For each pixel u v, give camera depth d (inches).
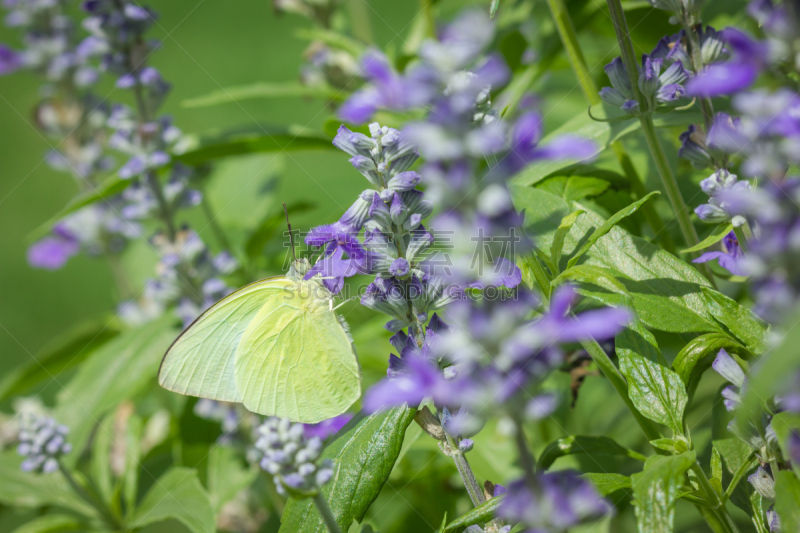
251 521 18.9
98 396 18.3
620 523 17.1
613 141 16.7
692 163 16.1
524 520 13.7
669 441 15.7
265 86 18.7
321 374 17.4
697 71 16.0
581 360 17.0
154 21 18.5
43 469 17.6
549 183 17.1
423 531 17.9
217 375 17.5
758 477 15.6
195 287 18.5
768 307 14.5
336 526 15.6
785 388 13.6
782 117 15.0
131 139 18.5
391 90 13.9
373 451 15.9
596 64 18.1
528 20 19.0
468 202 13.1
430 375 12.9
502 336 12.4
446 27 19.0
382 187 16.0
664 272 16.1
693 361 15.8
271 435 15.6
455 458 16.0
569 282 16.2
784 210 14.4
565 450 16.3
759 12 15.4
